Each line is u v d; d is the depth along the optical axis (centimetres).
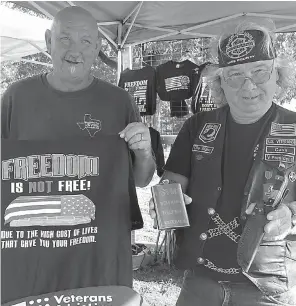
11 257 140
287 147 136
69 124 162
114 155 147
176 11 360
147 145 148
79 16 154
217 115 155
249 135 146
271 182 135
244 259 136
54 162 144
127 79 410
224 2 331
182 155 162
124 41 415
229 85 141
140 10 364
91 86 167
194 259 152
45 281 142
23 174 142
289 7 342
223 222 146
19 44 514
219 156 148
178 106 422
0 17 452
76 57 154
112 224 146
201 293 155
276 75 143
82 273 143
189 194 155
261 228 133
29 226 142
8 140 141
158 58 491
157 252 391
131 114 173
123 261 146
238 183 145
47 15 332
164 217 139
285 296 143
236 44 138
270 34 139
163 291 329
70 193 144
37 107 163
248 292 147
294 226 135
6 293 139
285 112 143
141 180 174
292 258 141
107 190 146
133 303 137
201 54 441
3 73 851
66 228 143
